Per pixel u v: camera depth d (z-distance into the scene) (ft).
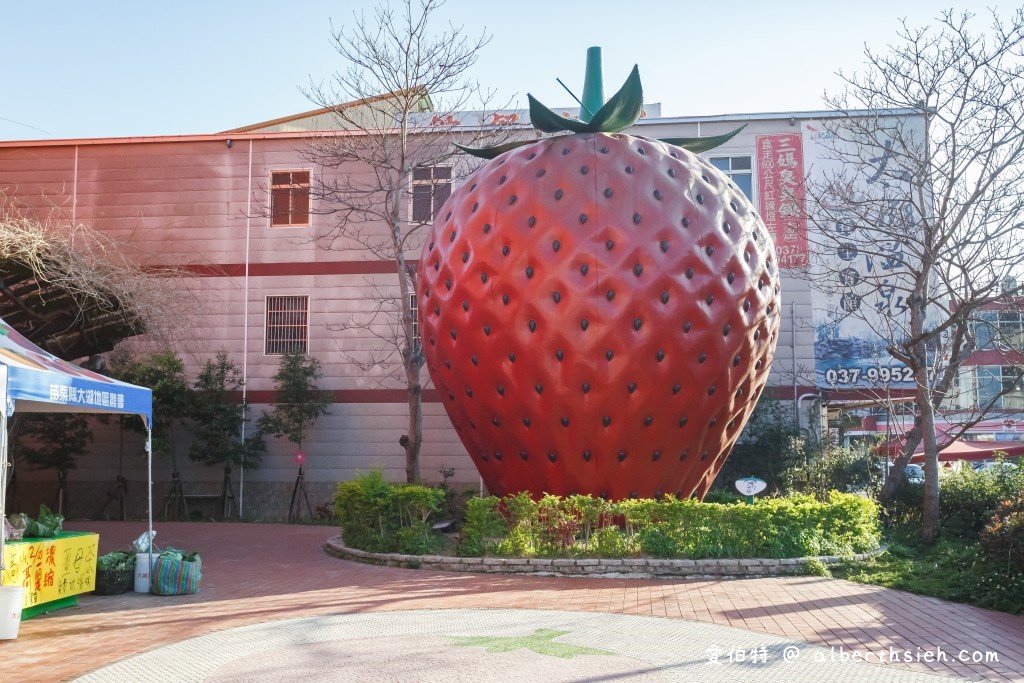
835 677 21.76
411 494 44.39
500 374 42.88
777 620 28.76
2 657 24.43
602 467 42.93
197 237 76.54
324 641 25.89
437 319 45.52
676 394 42.01
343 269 75.66
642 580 37.35
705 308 41.98
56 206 69.00
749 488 43.47
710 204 43.65
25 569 29.32
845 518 41.75
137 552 35.47
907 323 70.79
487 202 44.06
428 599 32.99
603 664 22.94
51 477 75.46
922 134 70.18
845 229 65.67
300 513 72.95
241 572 40.93
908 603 31.78
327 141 73.05
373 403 74.23
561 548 40.09
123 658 24.03
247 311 75.77
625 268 41.42
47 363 32.30
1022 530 32.45
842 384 71.61
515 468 44.80
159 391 69.82
